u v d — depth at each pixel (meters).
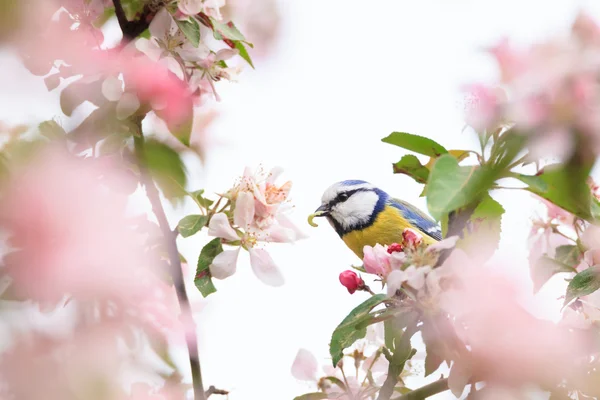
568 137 3.53
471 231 4.57
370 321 4.72
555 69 3.49
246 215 5.27
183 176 5.16
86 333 3.66
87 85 4.75
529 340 3.95
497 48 3.69
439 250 4.68
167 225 4.85
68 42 4.68
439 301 4.39
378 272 4.89
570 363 4.09
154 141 5.12
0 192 3.59
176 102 4.93
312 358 6.05
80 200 3.65
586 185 4.39
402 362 4.77
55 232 3.56
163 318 4.20
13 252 3.57
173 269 4.70
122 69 4.86
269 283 5.30
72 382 3.54
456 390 4.15
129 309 3.81
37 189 3.58
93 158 4.40
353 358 6.13
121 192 4.21
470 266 4.29
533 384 4.01
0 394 3.49
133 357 3.84
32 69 4.55
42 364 3.53
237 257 5.24
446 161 4.23
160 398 4.19
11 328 3.55
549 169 4.35
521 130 3.78
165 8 5.16
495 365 4.02
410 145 5.11
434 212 4.05
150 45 5.02
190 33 5.11
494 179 4.21
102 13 4.98
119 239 3.71
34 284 3.58
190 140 5.12
